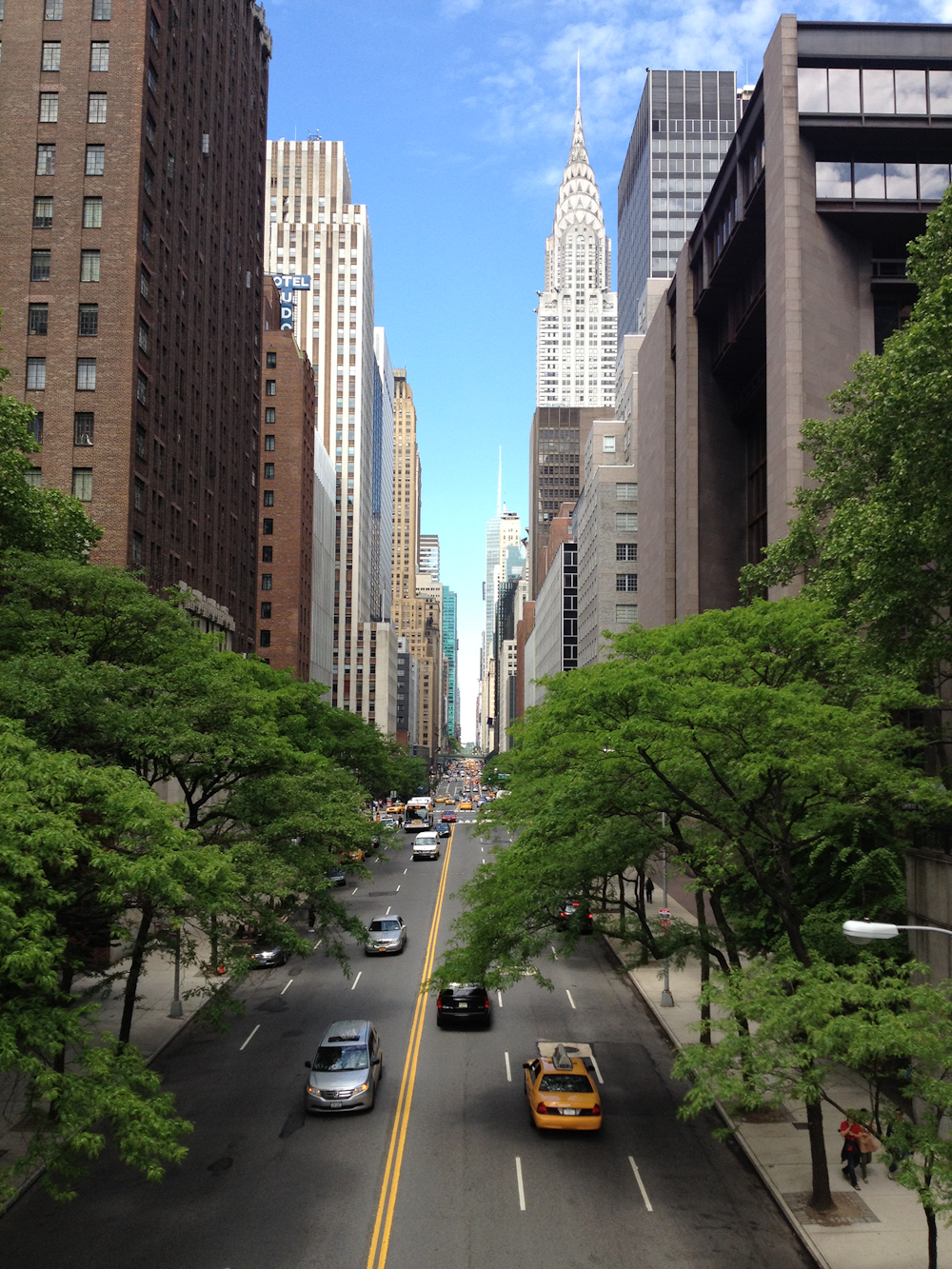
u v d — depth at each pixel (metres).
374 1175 19.09
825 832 23.22
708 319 55.00
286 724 43.34
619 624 85.12
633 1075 25.80
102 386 48.78
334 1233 16.67
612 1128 21.84
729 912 27.66
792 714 17.55
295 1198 18.06
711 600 53.97
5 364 49.00
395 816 100.25
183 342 59.72
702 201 140.38
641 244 145.50
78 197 50.06
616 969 38.81
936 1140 12.39
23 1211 17.67
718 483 54.78
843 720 17.95
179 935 24.00
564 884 22.72
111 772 16.50
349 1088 22.27
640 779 20.94
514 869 22.70
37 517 27.48
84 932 21.22
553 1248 16.23
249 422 80.25
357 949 41.47
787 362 38.78
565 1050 24.58
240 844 24.25
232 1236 16.58
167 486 55.62
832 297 39.91
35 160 50.41
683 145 141.25
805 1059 13.98
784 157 39.69
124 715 21.16
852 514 24.53
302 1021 30.83
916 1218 17.30
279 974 37.28
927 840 21.39
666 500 58.94
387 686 173.25
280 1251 16.05
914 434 19.47
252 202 81.88
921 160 40.12
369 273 189.50
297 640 100.88
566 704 20.47
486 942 23.33
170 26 56.62
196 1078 25.23
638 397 70.88
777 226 40.47
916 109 39.69
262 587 100.69
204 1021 30.47
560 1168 19.53
